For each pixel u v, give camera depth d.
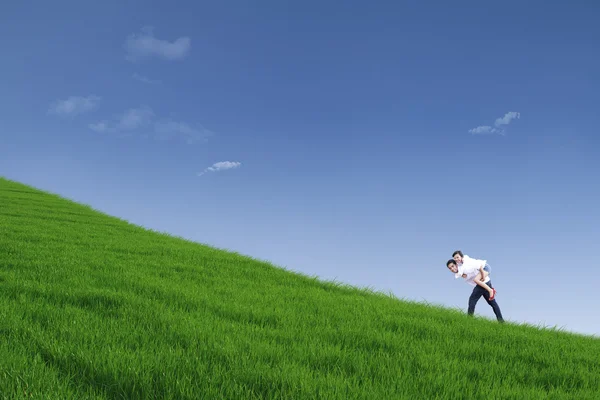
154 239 16.59
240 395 3.93
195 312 7.02
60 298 7.06
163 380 4.05
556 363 6.20
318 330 6.69
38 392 3.67
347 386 4.39
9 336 4.91
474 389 4.79
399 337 6.72
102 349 4.68
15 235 13.19
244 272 12.45
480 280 11.83
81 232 15.59
